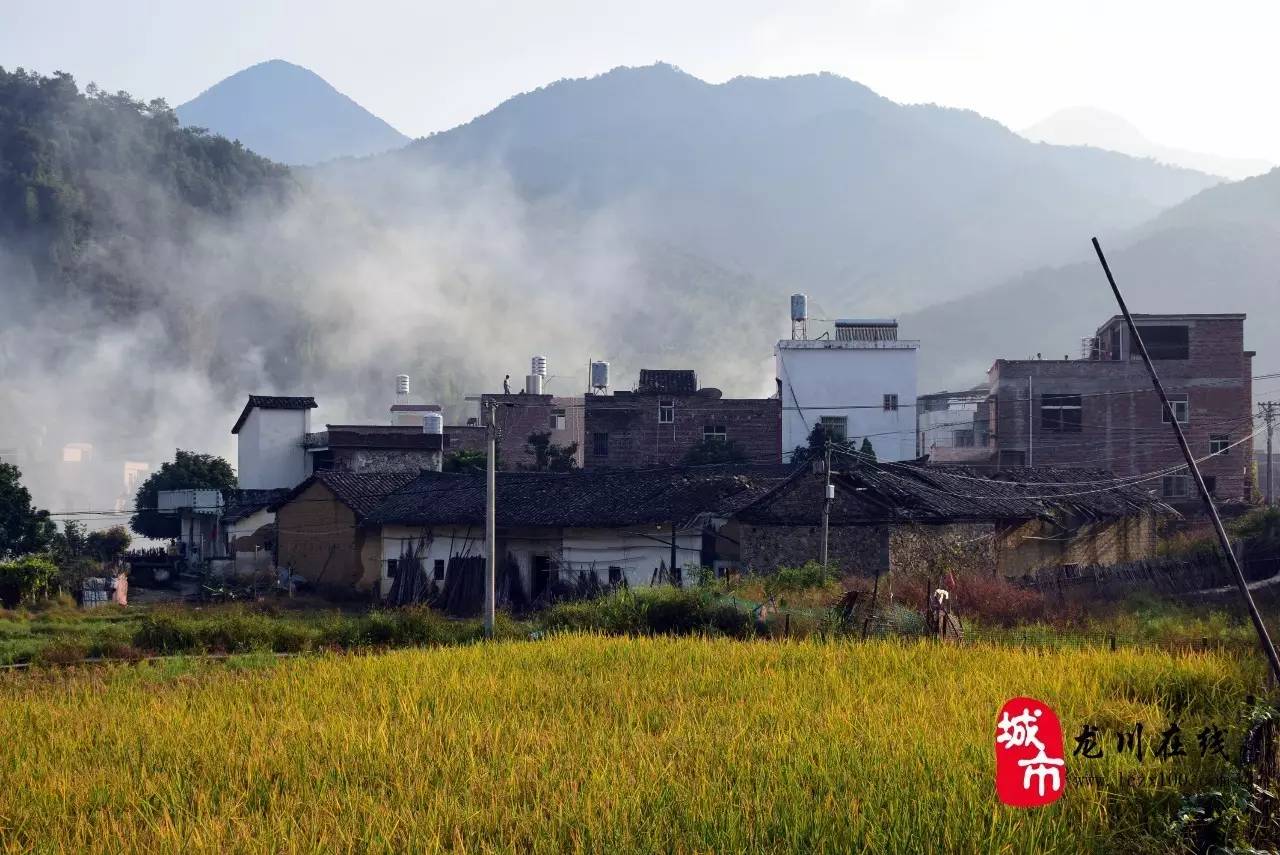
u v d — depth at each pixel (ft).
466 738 49.03
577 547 158.71
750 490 151.74
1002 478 176.96
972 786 38.78
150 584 211.00
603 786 40.60
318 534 185.57
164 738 51.90
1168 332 221.25
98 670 85.51
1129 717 48.65
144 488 260.21
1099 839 36.55
